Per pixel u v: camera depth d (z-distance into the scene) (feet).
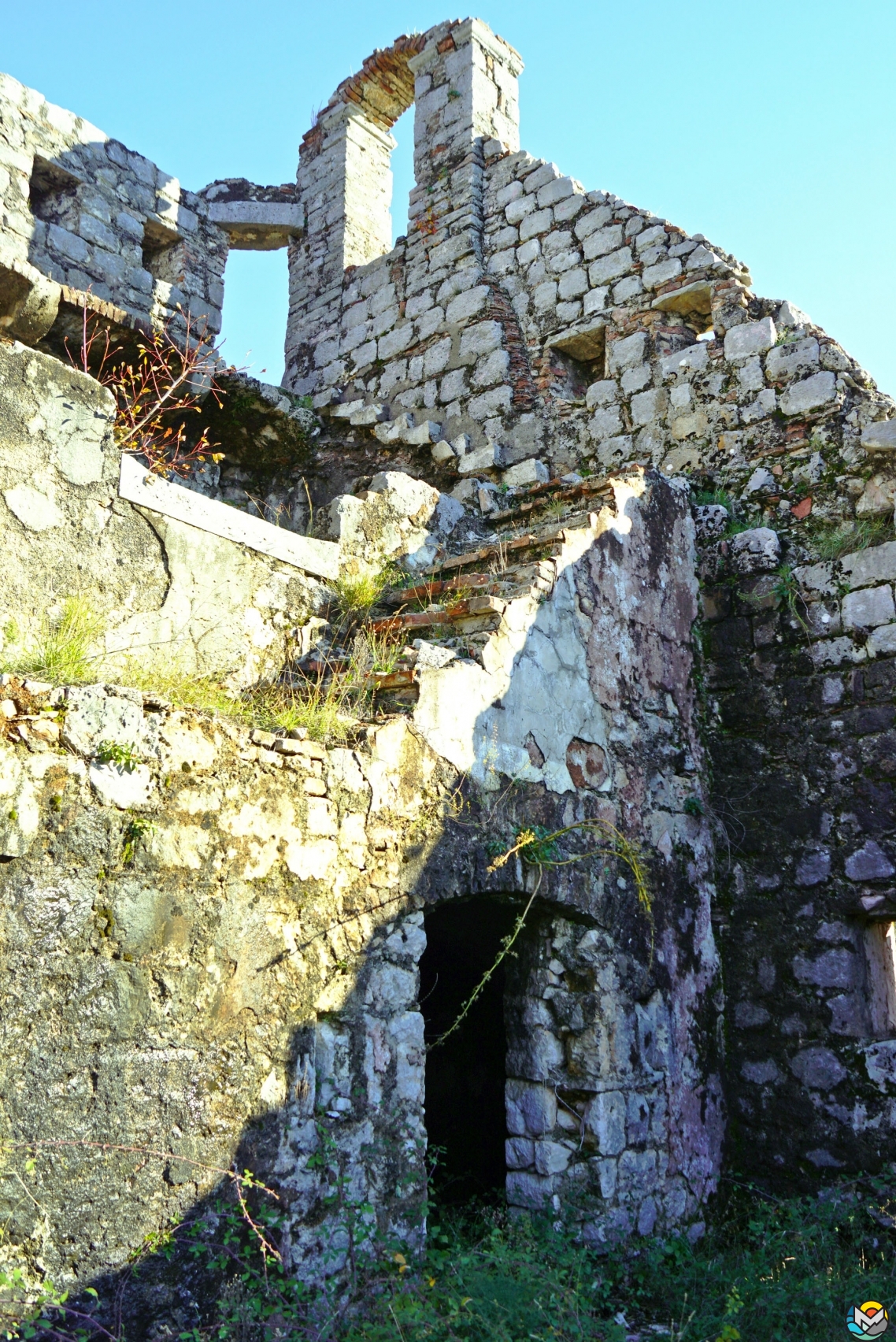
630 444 26.11
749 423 24.07
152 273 33.88
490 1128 20.98
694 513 23.53
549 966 17.71
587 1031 17.35
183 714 12.03
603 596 19.85
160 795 11.59
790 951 20.45
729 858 21.48
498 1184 20.58
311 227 36.32
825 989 19.92
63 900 10.59
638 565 21.12
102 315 24.97
